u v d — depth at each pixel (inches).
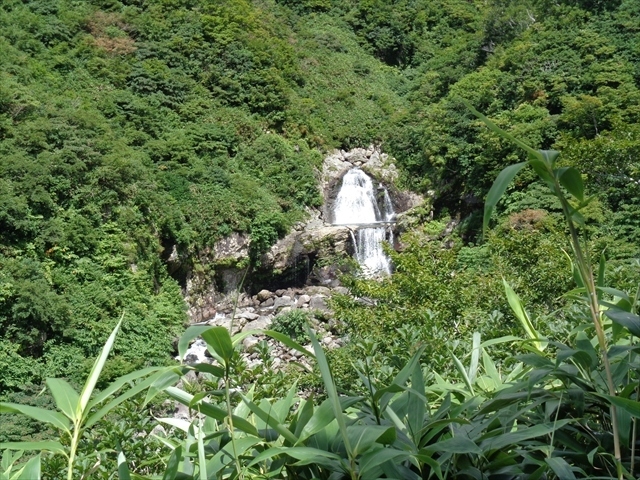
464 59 1158.3
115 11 1013.8
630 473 50.2
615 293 52.5
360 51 1331.2
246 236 746.2
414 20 1430.9
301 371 262.2
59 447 46.5
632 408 45.2
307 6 1417.3
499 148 788.0
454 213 872.9
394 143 982.4
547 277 267.7
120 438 91.1
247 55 1003.9
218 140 860.6
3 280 484.7
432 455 55.2
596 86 810.8
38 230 557.0
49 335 496.4
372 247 817.5
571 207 48.2
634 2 932.0
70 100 765.9
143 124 816.9
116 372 494.3
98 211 614.9
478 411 60.1
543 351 76.5
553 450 54.5
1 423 334.6
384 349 221.9
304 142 958.4
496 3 1182.3
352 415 65.1
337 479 51.5
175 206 713.0
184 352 41.8
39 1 954.7
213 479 51.6
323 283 776.9
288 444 55.2
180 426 65.3
